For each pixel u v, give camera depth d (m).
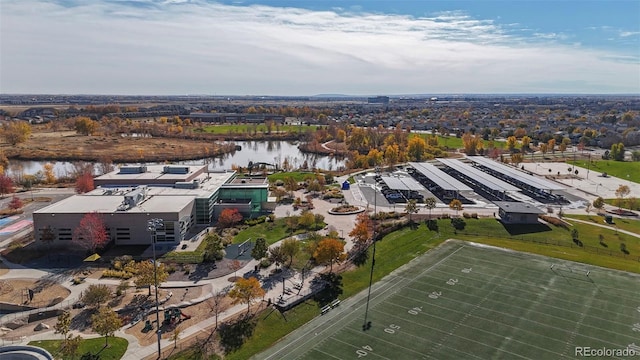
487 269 93.12
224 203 131.25
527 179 162.50
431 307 76.94
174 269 92.19
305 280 88.12
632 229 119.69
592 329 69.19
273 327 71.62
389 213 130.38
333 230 112.50
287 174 193.00
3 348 61.19
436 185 168.38
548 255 100.88
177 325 71.38
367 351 64.06
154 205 113.69
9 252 101.38
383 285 86.12
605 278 88.25
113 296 80.81
